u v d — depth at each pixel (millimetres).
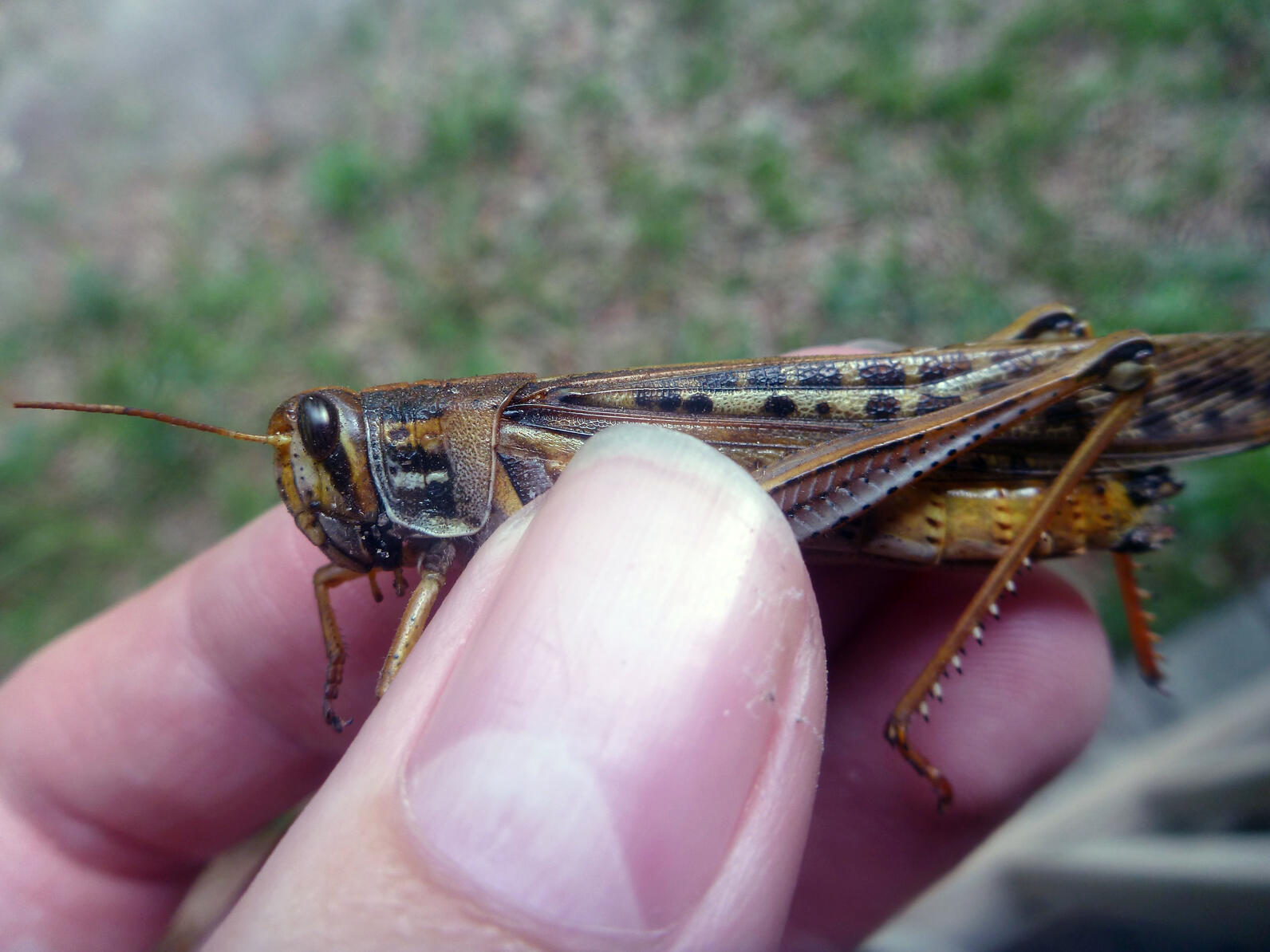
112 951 71
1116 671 108
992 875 93
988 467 55
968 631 51
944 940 91
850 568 73
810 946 76
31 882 68
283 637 67
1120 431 57
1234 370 60
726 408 54
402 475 51
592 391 54
